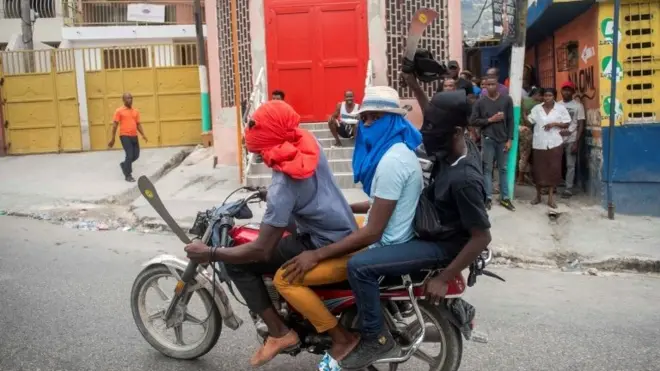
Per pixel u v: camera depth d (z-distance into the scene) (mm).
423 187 3465
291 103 12016
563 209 8742
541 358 4387
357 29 11805
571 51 10438
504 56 15930
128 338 4645
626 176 8648
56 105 15828
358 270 3348
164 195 10539
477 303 5629
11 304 5391
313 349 3801
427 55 4074
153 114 15719
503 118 8547
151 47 15695
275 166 3383
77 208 9820
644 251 7133
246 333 4773
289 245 3674
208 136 14578
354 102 11859
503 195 8773
